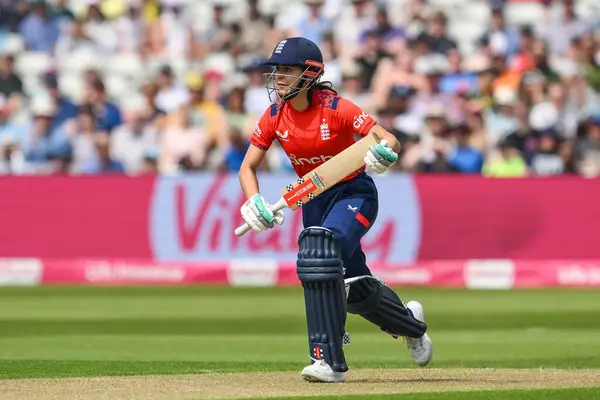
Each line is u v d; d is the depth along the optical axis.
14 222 46.94
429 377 19.41
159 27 62.19
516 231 46.88
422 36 58.53
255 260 46.94
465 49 62.44
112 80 60.84
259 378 18.80
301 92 18.30
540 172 51.75
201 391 16.70
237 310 37.16
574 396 16.34
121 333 30.69
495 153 53.66
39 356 25.11
